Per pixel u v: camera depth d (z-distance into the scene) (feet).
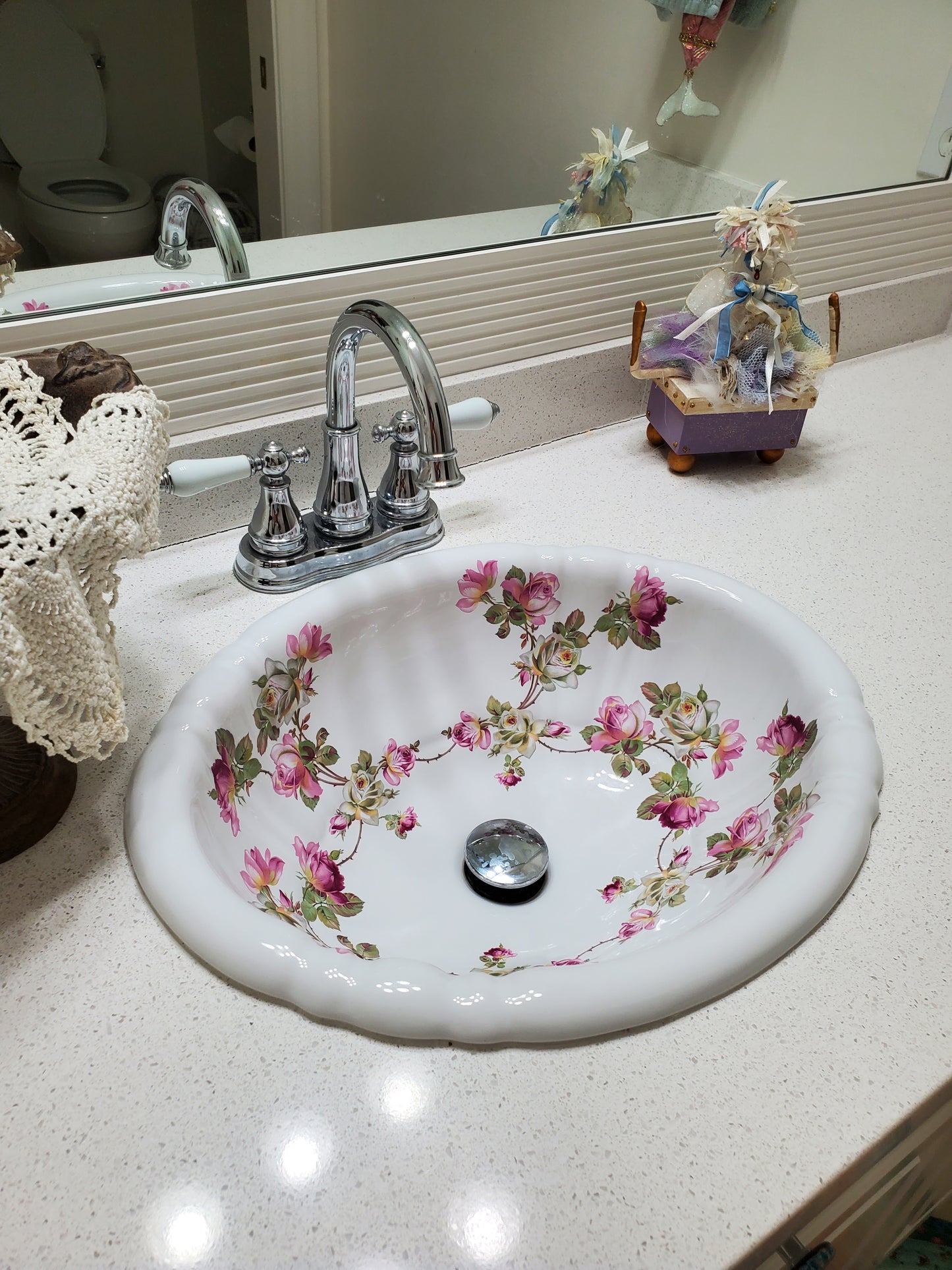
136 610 2.50
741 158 3.55
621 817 2.58
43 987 1.59
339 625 2.45
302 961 1.58
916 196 4.21
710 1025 1.59
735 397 3.13
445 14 2.66
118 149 2.33
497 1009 1.53
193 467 2.35
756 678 2.51
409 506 2.78
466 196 2.95
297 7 2.43
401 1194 1.34
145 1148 1.38
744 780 2.44
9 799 1.81
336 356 2.36
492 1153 1.39
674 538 2.98
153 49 2.28
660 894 2.30
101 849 1.86
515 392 3.31
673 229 3.50
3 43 2.12
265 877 2.07
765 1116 1.46
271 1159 1.38
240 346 2.68
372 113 2.67
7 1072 1.47
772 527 3.07
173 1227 1.30
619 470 3.36
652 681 2.75
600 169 3.22
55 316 2.37
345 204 2.74
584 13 2.91
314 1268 1.27
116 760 2.05
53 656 1.46
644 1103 1.47
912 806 2.05
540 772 2.70
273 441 2.79
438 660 2.71
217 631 2.44
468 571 2.65
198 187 2.49
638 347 3.23
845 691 2.27
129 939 1.68
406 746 2.64
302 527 2.64
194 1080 1.47
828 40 3.50
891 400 4.02
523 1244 1.30
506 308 3.19
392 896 2.30
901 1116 1.47
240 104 2.46
